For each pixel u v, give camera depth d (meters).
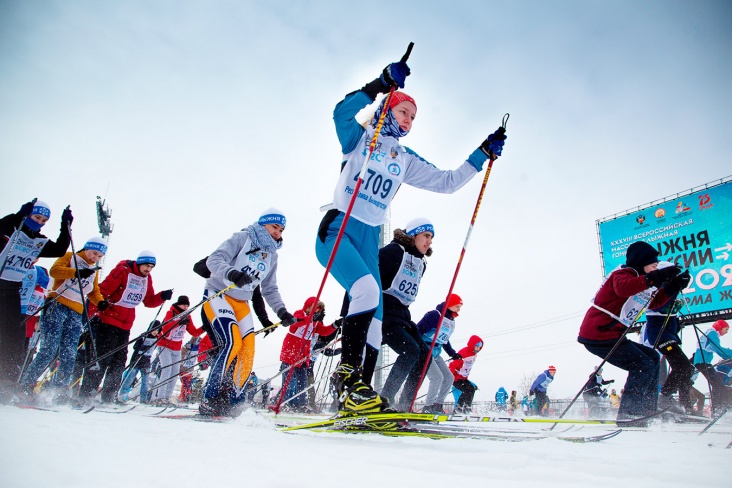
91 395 4.82
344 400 2.18
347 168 2.71
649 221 15.82
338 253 2.54
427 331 5.19
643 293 4.20
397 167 2.81
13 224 4.07
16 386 3.96
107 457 1.07
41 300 6.20
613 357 3.93
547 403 9.91
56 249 4.58
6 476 0.81
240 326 4.20
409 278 4.27
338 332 4.57
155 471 0.95
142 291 5.62
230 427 2.21
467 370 7.28
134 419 2.58
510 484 0.94
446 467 1.13
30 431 1.43
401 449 1.49
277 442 1.60
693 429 3.28
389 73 2.50
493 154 3.14
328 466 1.11
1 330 4.02
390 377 4.14
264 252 4.29
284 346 7.07
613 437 2.31
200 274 4.38
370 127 2.82
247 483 0.88
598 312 4.03
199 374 9.60
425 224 4.30
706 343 6.99
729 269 13.88
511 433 2.10
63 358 4.84
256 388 4.02
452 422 2.71
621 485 0.95
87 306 5.14
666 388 5.13
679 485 0.96
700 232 14.66
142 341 6.80
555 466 1.17
